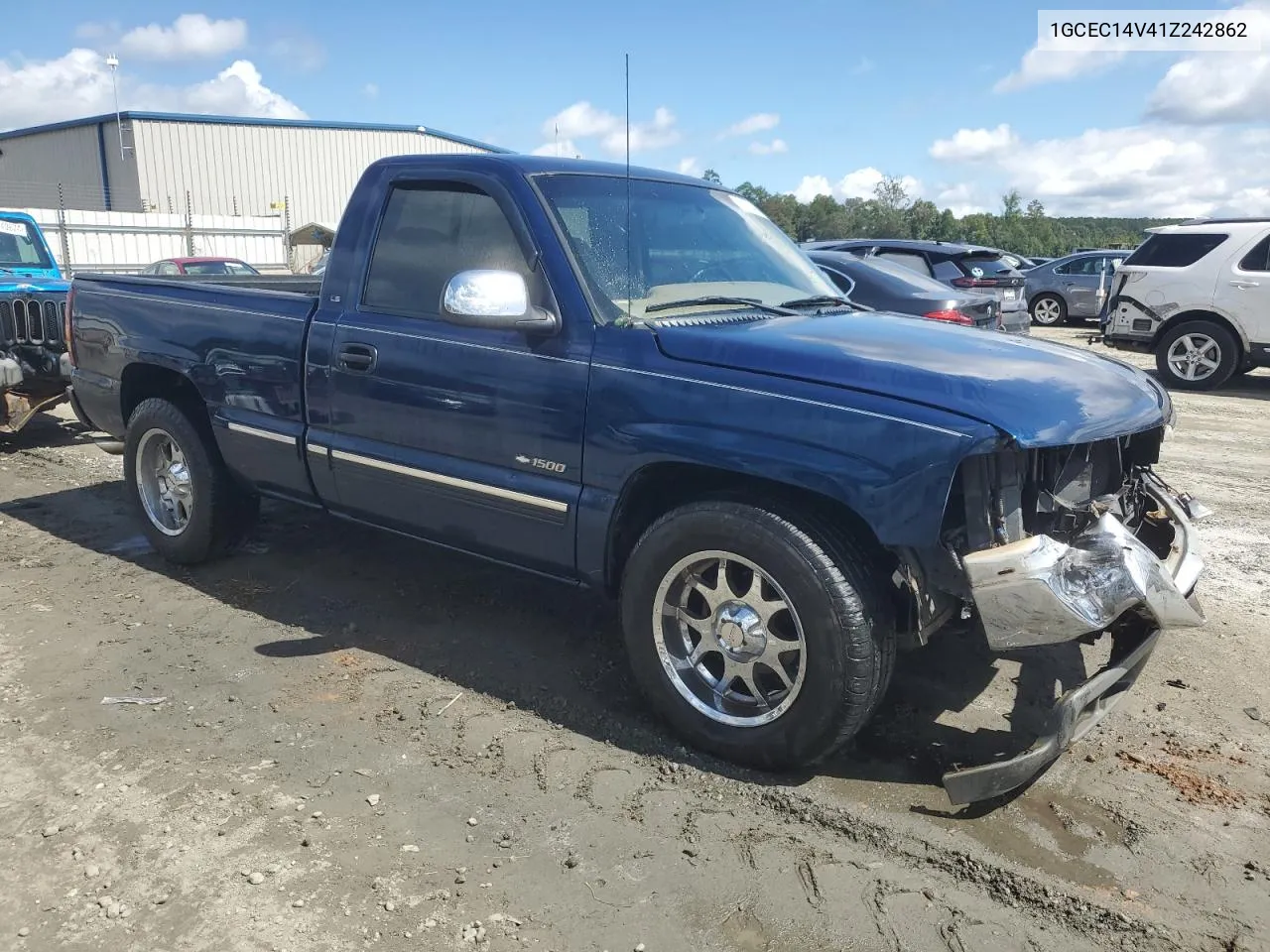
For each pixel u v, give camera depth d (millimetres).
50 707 3557
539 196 3561
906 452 2734
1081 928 2486
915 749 3316
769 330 3307
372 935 2430
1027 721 3502
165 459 5031
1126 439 3646
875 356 3037
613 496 3287
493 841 2803
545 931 2451
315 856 2730
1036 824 2908
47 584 4770
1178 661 4031
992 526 2805
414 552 5230
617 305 3410
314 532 5539
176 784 3070
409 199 3914
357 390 3947
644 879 2648
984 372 2973
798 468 2877
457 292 3301
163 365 4762
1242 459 7797
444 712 3547
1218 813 2975
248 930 2445
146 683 3750
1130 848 2801
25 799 2990
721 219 4215
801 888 2619
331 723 3461
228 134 41281
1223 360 11352
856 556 2912
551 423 3393
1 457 7477
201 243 28734
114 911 2504
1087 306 19703
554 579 3646
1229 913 2541
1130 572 2746
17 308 7438
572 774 3145
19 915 2496
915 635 3008
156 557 5172
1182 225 11672
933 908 2545
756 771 3166
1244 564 5223
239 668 3883
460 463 3684
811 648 2928
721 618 3162
